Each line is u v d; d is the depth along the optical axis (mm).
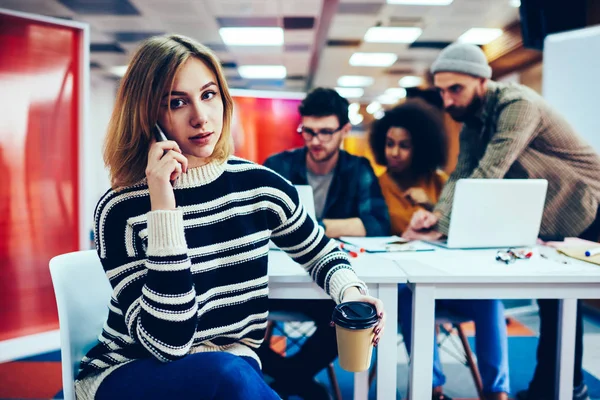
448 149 2920
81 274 1075
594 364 2205
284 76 7078
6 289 2377
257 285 1037
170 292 825
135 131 905
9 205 2387
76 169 2621
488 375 1593
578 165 2500
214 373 782
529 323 2867
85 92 2611
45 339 2463
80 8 4152
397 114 3010
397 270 1297
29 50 2426
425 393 1291
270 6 4066
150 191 869
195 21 4516
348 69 6531
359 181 2678
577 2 2654
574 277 1248
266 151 3002
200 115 906
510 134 2629
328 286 1085
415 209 3025
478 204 1609
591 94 2438
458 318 1611
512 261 1415
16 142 2402
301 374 1557
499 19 4277
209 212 985
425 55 5680
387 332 1260
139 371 854
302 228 1114
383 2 3910
